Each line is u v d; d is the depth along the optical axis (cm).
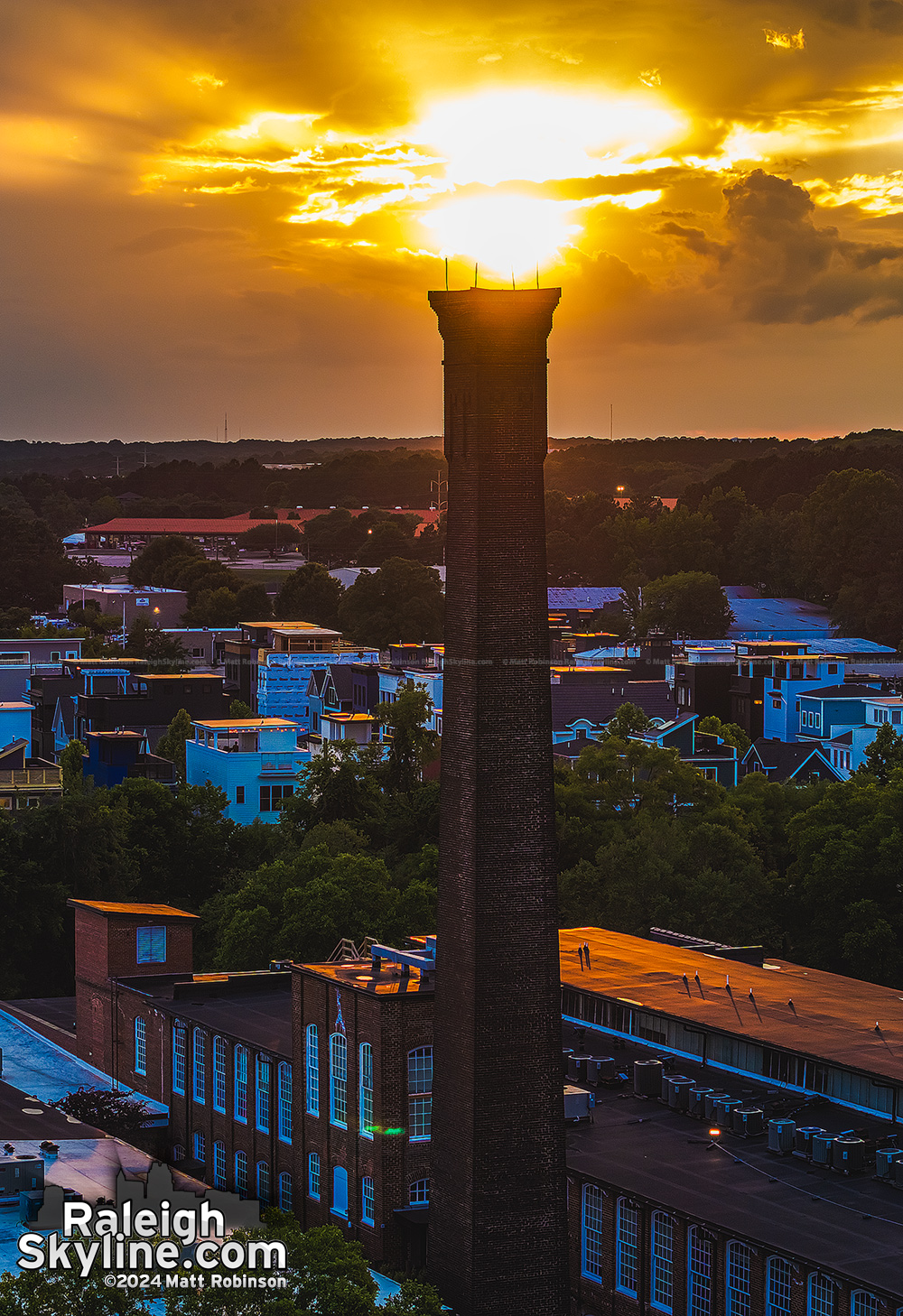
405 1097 7244
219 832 14312
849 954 12312
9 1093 8369
